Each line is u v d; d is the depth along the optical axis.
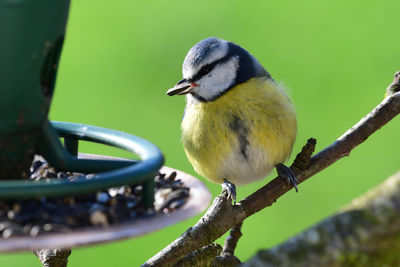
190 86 8.53
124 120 14.30
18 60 5.51
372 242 3.84
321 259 3.84
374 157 13.75
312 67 14.88
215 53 8.47
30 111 5.75
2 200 5.25
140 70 15.05
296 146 13.68
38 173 6.31
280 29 15.83
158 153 5.87
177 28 15.98
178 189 5.98
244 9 16.48
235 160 8.55
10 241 4.52
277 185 7.75
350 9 16.05
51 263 7.52
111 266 12.32
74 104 14.44
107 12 16.72
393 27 15.53
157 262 7.38
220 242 11.96
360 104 14.00
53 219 5.02
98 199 5.51
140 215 5.35
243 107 8.37
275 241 12.48
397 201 3.89
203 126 8.54
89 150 13.77
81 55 15.51
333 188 13.33
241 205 7.59
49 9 5.53
